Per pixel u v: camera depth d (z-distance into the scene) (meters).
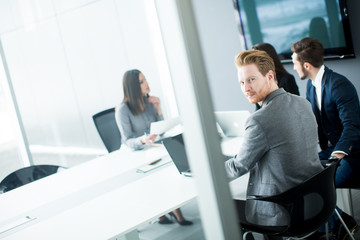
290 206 2.03
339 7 3.60
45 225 2.27
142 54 5.59
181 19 0.65
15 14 6.00
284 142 2.01
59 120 6.18
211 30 5.06
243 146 2.07
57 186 2.97
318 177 2.02
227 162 2.15
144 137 3.42
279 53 4.33
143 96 3.82
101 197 2.51
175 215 3.57
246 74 2.05
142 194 2.39
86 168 3.28
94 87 5.90
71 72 6.00
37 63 6.08
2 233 2.29
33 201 2.75
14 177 3.35
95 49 5.82
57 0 5.85
